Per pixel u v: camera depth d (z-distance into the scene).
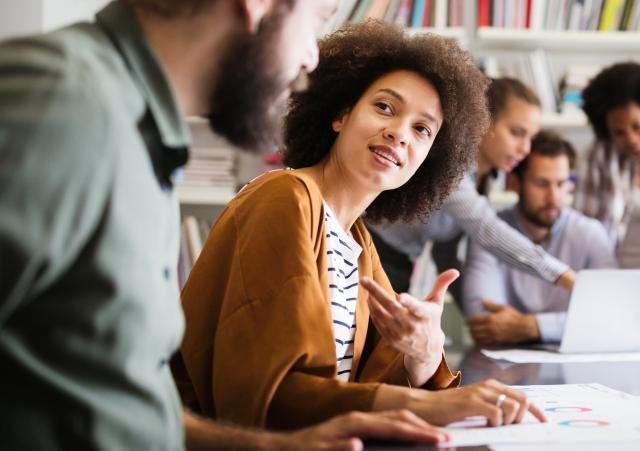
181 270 2.85
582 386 1.28
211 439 0.80
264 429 0.87
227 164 3.00
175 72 0.70
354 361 1.18
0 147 0.52
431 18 3.01
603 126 2.72
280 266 0.96
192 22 0.69
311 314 0.93
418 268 2.82
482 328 2.16
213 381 0.94
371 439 0.80
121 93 0.63
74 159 0.55
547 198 2.55
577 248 2.59
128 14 0.68
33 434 0.59
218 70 0.71
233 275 0.97
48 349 0.59
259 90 0.73
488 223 2.32
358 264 1.25
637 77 2.63
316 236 1.06
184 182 2.99
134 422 0.62
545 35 3.02
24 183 0.52
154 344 0.64
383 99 1.23
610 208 2.71
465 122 1.36
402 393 0.90
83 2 2.57
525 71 3.07
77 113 0.55
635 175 2.72
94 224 0.58
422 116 1.24
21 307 0.58
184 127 0.69
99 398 0.61
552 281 2.30
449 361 1.71
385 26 1.35
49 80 0.56
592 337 1.87
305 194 1.05
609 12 3.05
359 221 1.33
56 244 0.54
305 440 0.78
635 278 1.84
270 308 0.93
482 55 3.25
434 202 1.46
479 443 0.81
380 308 1.00
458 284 2.64
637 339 1.90
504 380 1.39
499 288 2.51
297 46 0.75
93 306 0.60
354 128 1.22
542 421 0.93
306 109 1.35
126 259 0.60
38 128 0.53
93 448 0.60
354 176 1.22
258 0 0.69
